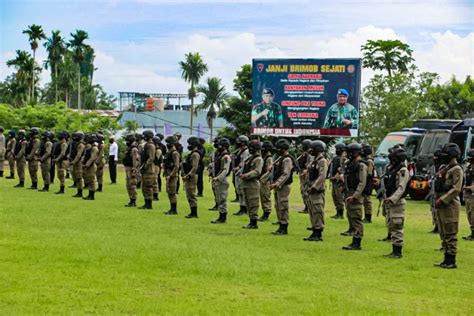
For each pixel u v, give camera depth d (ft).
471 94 187.73
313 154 43.83
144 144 60.13
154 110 225.56
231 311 25.14
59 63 246.88
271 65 120.16
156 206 61.21
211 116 198.59
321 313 25.23
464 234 50.16
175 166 55.11
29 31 241.96
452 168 35.50
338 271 33.35
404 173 37.63
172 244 39.11
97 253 35.37
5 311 24.27
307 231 47.91
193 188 53.78
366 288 29.76
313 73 118.01
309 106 118.62
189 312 24.85
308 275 31.91
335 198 57.16
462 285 31.14
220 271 31.83
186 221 51.16
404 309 26.35
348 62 116.57
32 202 59.77
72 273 30.60
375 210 65.67
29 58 242.99
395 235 38.11
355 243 40.50
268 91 120.57
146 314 24.50
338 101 117.29
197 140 53.98
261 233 46.11
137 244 38.68
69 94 277.23
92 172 64.75
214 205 64.18
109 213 53.83
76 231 43.27
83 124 139.54
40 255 34.42
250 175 47.85
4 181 82.94
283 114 119.96
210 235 44.19
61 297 26.43
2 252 34.96
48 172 71.61
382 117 145.59
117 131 151.53
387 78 147.95
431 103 163.22
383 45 172.76
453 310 26.55
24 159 75.31
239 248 38.86
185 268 32.35
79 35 244.63
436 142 79.36
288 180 45.78
